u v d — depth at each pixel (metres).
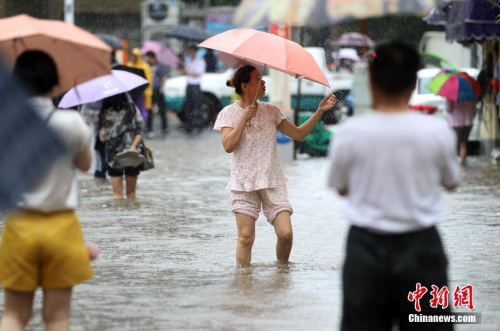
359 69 55.16
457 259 19.72
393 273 10.36
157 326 14.32
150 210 27.56
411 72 10.62
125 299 16.17
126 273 18.44
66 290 12.03
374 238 10.41
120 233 23.39
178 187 33.56
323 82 18.03
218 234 23.27
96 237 22.80
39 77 11.78
